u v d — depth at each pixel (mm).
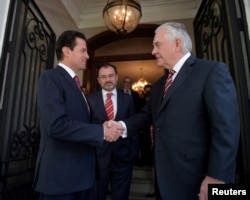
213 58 2012
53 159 989
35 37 2105
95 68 4277
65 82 1086
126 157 1778
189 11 3420
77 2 3402
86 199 1194
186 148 979
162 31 1165
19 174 1798
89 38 3719
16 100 1804
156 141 1102
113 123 1211
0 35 1490
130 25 2205
